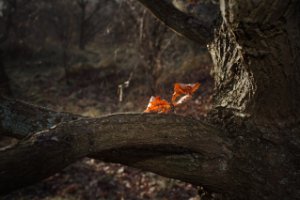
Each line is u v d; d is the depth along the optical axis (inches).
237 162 71.9
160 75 359.3
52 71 508.1
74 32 647.1
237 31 57.8
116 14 527.5
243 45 60.3
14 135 69.4
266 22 54.9
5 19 573.0
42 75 488.7
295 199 70.9
